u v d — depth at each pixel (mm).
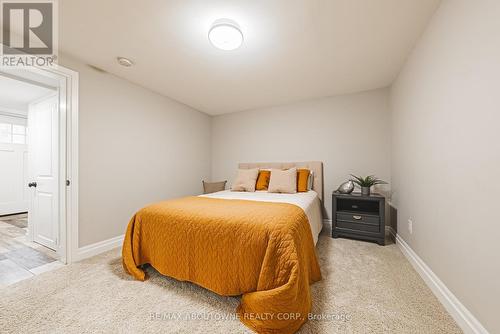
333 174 3096
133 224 1776
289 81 2594
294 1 1354
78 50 1898
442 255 1350
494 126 910
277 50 1920
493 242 915
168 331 1110
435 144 1445
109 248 2258
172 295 1427
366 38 1740
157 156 2916
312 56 2021
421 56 1687
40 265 1877
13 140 3996
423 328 1120
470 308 1068
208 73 2375
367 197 2475
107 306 1308
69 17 1493
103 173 2232
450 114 1261
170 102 3168
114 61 2090
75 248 1965
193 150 3658
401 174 2219
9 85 2316
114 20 1527
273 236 1214
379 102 2832
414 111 1834
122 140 2441
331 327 1129
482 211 983
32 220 2498
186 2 1362
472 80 1059
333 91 2912
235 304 1335
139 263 1719
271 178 2904
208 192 3574
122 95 2455
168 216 1597
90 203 2105
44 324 1151
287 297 1063
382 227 2395
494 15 909
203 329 1127
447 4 1289
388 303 1328
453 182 1228
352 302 1340
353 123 2979
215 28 1513
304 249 1385
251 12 1446
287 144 3438
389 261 1950
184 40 1771
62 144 1966
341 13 1457
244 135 3836
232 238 1321
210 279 1366
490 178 933
